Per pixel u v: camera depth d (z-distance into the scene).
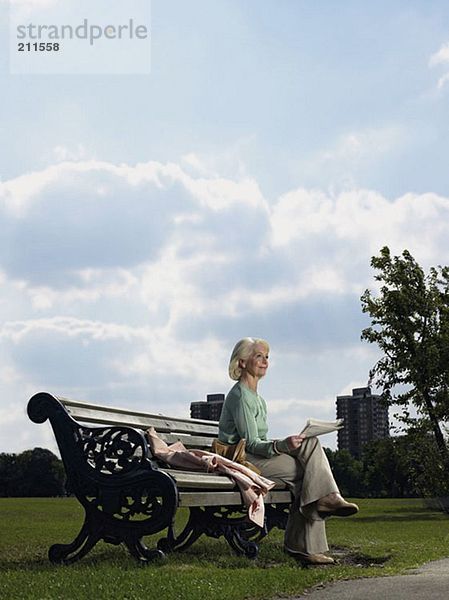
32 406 7.73
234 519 8.55
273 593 6.18
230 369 8.94
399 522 16.33
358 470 37.03
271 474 8.32
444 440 25.48
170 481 7.13
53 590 6.02
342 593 6.07
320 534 8.23
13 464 33.75
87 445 7.52
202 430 10.26
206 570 7.04
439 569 7.23
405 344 25.62
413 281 25.83
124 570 7.04
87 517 7.50
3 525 12.77
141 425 8.84
